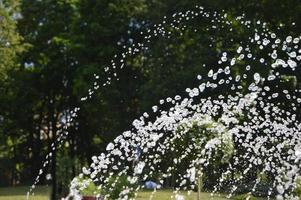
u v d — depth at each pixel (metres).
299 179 6.46
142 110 22.83
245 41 19.45
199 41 22.36
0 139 32.91
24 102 32.34
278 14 21.59
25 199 18.59
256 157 10.97
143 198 13.45
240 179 11.94
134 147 8.63
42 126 34.38
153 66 24.23
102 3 28.27
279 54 17.38
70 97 32.78
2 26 24.53
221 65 20.73
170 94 21.53
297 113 17.33
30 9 32.44
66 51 29.44
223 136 10.58
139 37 27.41
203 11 21.95
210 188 12.13
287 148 9.37
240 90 17.91
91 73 26.20
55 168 29.89
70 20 31.66
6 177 36.44
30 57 31.92
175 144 10.39
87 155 32.91
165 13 23.20
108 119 28.52
